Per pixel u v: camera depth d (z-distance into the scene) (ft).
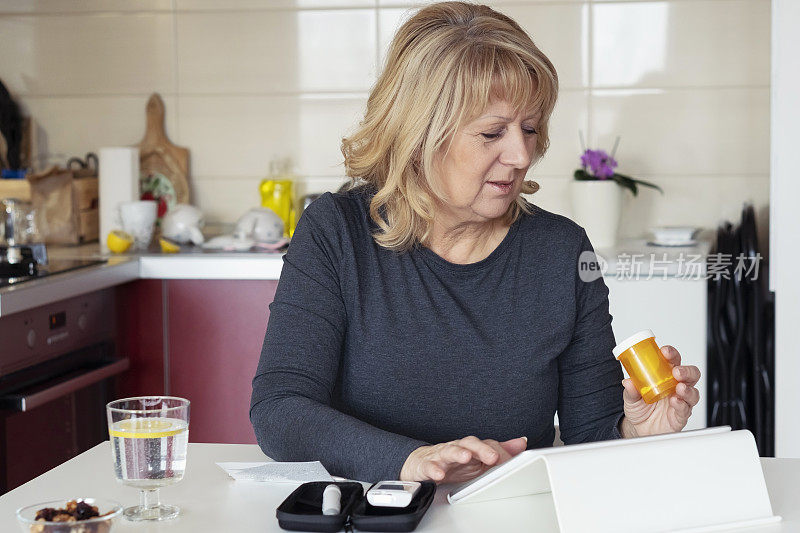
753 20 9.92
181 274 8.98
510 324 4.60
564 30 10.16
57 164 10.66
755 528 3.25
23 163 10.83
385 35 10.37
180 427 3.35
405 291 4.58
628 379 3.89
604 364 4.77
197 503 3.48
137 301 9.12
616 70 10.14
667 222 10.24
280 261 8.86
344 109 10.52
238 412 9.12
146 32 10.64
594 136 10.23
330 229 4.64
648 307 8.80
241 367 9.06
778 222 8.22
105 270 8.38
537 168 10.34
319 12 10.44
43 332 7.79
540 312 4.63
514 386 4.54
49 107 10.81
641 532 3.15
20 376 7.43
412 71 4.36
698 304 8.73
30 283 7.41
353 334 4.56
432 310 4.56
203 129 10.70
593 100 10.19
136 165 10.07
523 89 4.20
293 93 10.57
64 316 8.14
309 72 10.52
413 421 4.51
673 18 10.03
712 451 3.36
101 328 8.86
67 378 7.96
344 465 3.81
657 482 3.24
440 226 4.63
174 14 10.59
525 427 4.58
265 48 10.55
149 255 9.08
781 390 8.34
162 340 9.12
